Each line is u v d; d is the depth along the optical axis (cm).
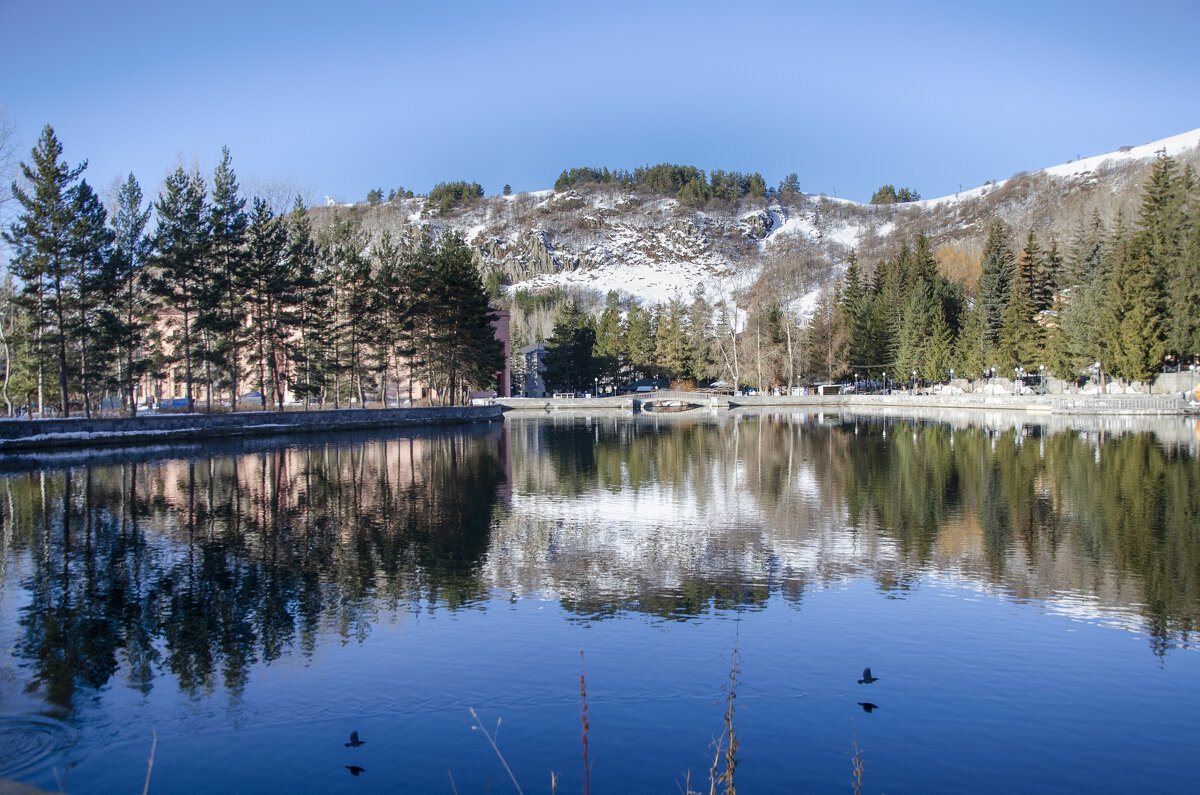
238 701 1172
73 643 1405
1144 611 1559
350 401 8369
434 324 7919
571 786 942
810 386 12581
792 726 1091
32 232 4644
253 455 4478
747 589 1734
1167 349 7300
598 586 1758
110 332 4941
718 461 4141
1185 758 1010
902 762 1000
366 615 1557
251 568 1912
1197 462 3656
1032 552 2033
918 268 11619
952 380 10994
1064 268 9856
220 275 5566
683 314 14600
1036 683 1230
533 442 5538
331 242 7762
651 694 1191
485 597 1678
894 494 2948
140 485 3250
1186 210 7731
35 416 5819
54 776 970
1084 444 4594
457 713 1132
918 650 1366
